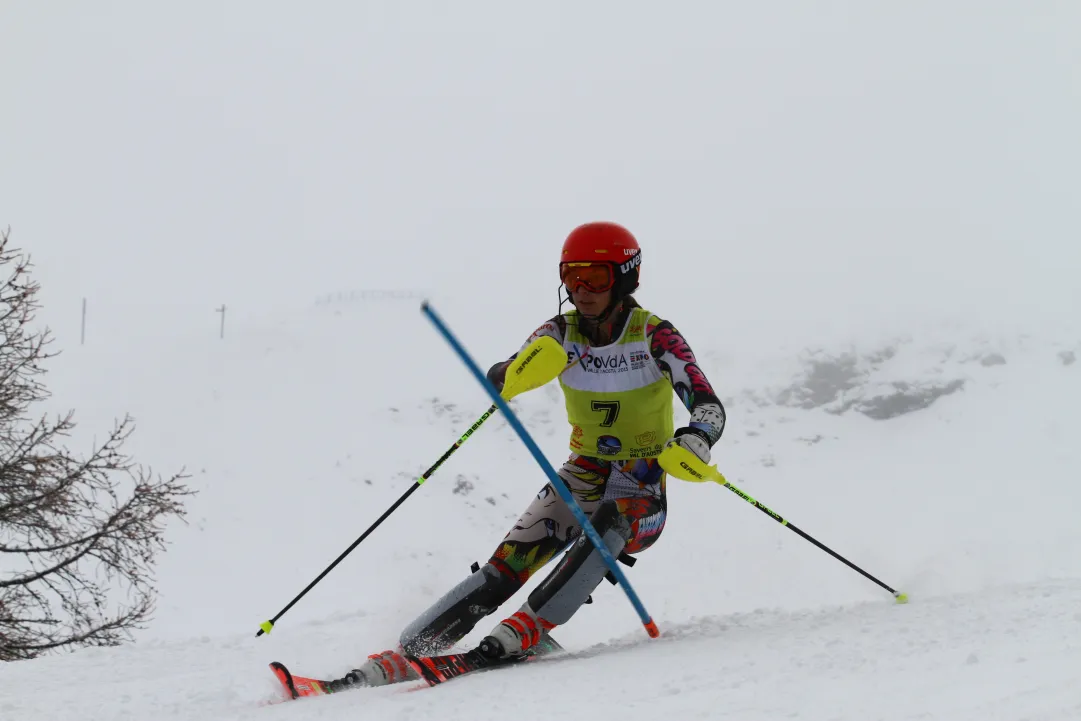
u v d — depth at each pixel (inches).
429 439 3590.1
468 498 3230.8
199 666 749.9
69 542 1412.4
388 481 3292.3
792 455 3580.2
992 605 597.6
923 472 3385.8
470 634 943.7
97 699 577.9
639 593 1192.8
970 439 3570.4
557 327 668.7
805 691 395.2
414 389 3914.9
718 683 435.2
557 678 492.4
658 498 680.4
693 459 592.7
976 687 369.4
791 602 1051.3
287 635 918.4
